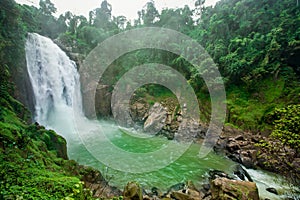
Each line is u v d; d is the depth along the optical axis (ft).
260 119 44.04
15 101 33.06
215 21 70.08
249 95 51.75
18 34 44.52
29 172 13.12
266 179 27.32
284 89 46.50
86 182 20.97
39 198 9.68
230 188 19.20
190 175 28.63
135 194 18.69
